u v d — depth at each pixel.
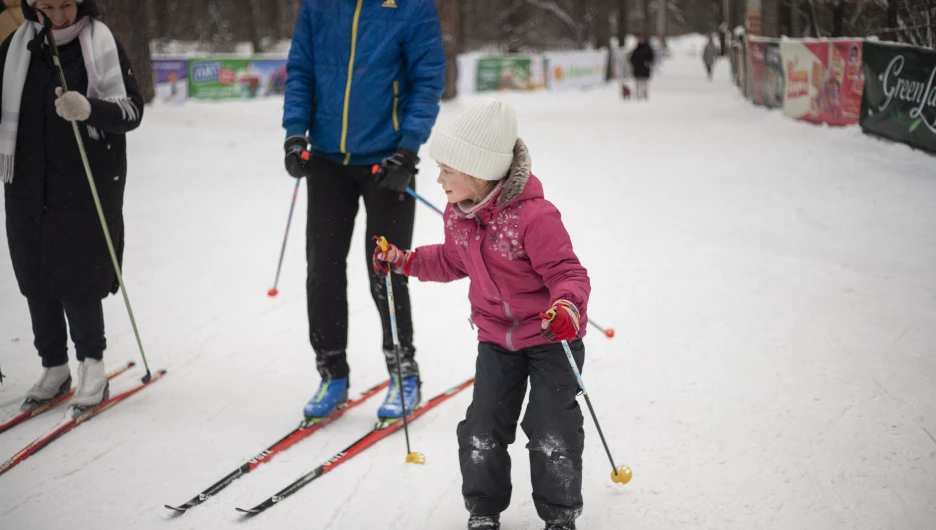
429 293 4.99
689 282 4.91
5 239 5.52
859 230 5.79
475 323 2.36
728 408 3.22
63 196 2.97
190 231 6.34
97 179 3.03
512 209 2.18
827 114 10.28
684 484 2.65
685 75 28.36
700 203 7.01
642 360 3.78
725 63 33.41
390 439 3.05
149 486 2.67
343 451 2.90
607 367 3.72
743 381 3.47
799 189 7.16
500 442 2.32
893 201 6.45
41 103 2.92
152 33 33.72
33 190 2.96
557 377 2.24
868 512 2.46
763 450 2.87
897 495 2.54
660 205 7.04
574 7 39.16
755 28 16.34
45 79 2.92
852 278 4.78
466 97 20.50
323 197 3.14
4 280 4.85
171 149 9.44
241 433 3.10
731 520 2.44
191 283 5.08
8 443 2.95
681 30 51.66
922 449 2.82
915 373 3.46
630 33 50.06
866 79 9.10
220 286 5.04
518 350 2.29
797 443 2.91
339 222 3.15
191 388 3.53
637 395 3.39
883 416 3.08
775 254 5.38
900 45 8.33
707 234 6.00
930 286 4.56
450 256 2.40
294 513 2.52
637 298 4.68
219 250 5.84
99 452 2.90
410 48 3.09
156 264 5.46
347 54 3.05
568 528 2.26
